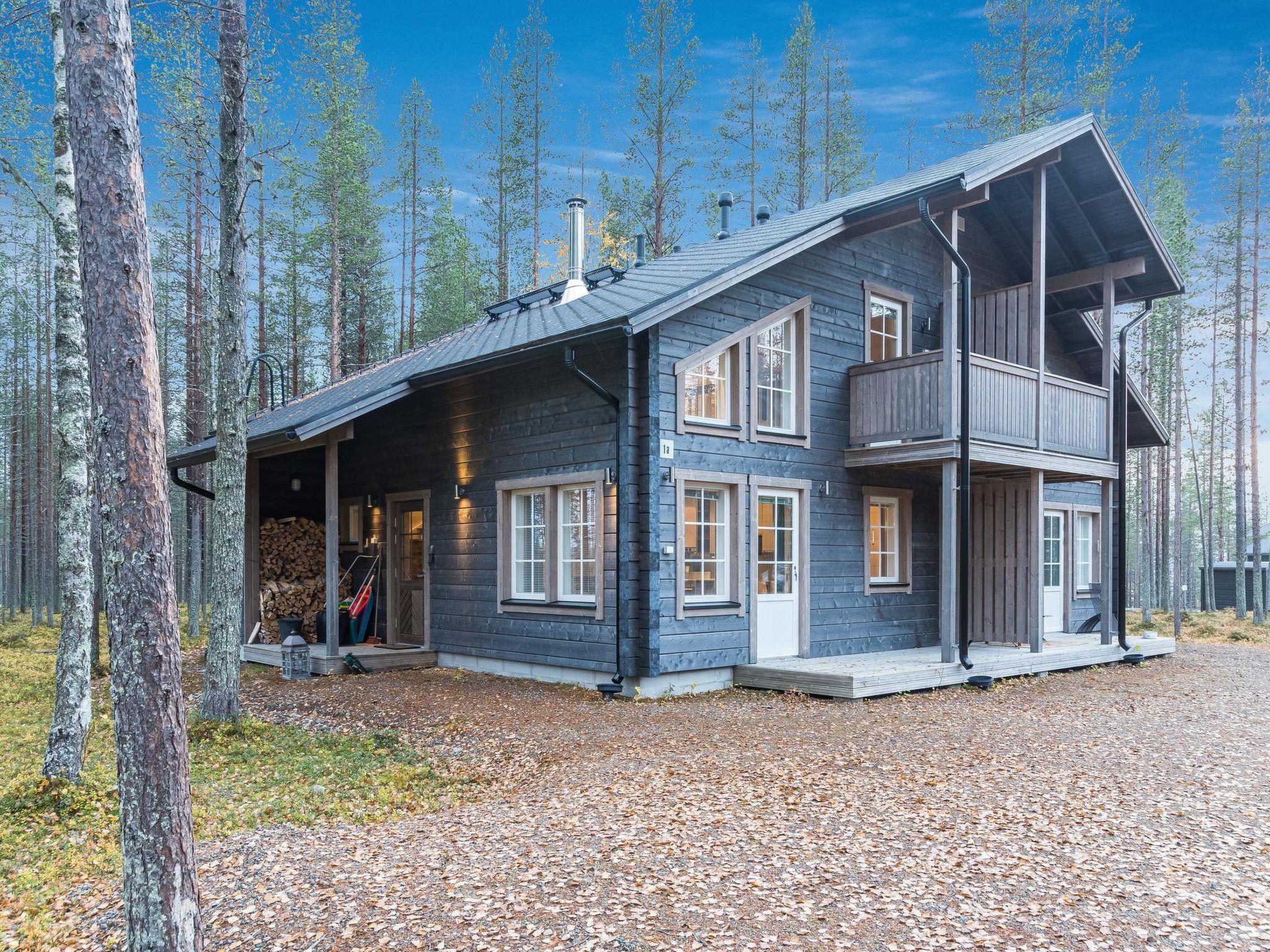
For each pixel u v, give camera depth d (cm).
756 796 536
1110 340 1210
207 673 787
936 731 726
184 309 1914
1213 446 2427
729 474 966
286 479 1416
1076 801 526
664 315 846
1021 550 1150
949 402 970
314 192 1955
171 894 294
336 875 413
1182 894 393
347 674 1092
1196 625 1941
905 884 400
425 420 1200
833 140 2392
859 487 1119
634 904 379
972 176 925
